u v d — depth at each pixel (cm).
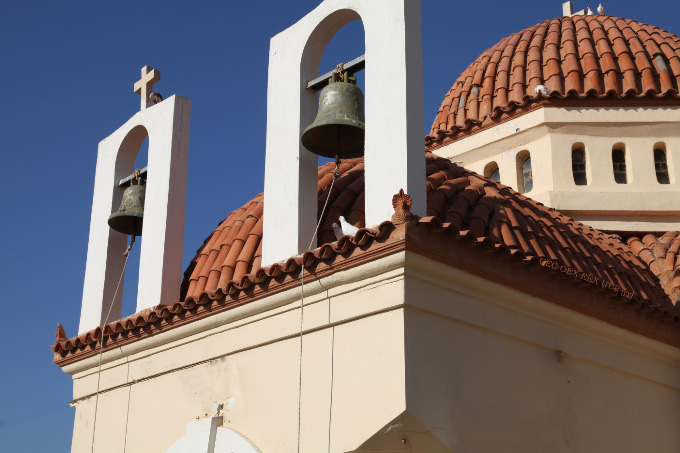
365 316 746
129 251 1055
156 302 933
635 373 954
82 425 1009
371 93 813
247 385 834
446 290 758
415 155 773
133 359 962
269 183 902
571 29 1553
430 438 712
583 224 1288
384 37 820
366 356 735
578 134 1377
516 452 781
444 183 901
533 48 1527
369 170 789
